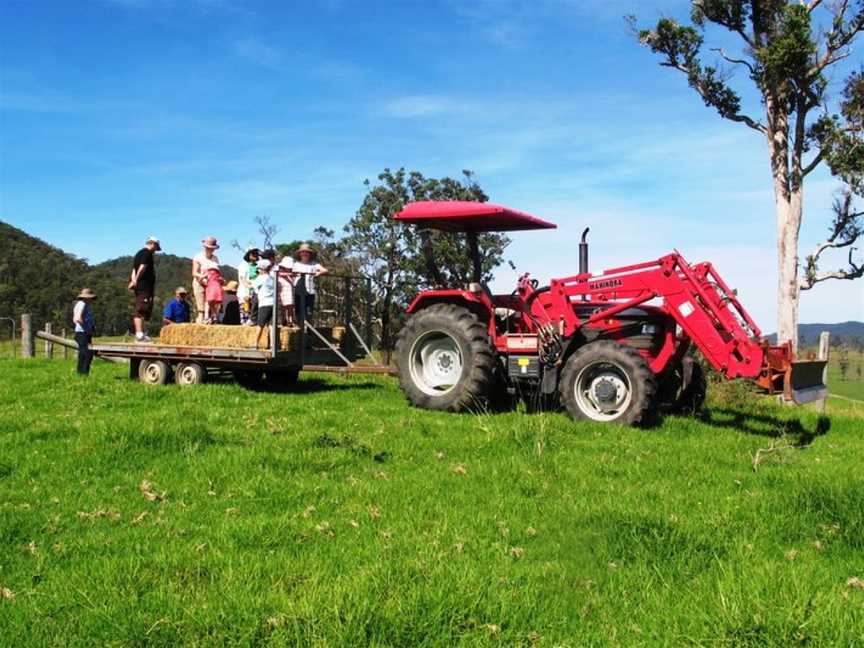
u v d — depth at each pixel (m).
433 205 10.12
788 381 8.79
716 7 20.44
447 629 3.68
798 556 4.77
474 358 9.70
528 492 6.20
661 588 4.28
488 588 4.10
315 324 12.19
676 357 10.12
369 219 22.28
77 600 4.12
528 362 9.80
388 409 9.87
